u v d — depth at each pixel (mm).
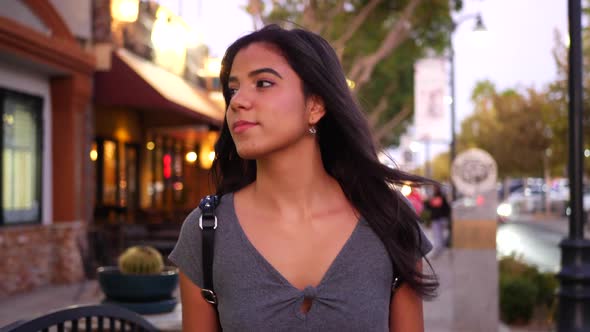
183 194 22516
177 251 1675
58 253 12039
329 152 1722
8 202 11211
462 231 8031
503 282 9539
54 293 10898
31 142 11938
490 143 48906
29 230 11328
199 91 19094
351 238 1592
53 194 12477
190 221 1660
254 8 13602
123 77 13273
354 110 1688
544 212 48031
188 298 1667
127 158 17688
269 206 1624
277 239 1585
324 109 1653
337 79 1658
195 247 1643
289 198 1615
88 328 2512
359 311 1542
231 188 1804
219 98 19891
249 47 1627
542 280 10336
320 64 1627
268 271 1550
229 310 1563
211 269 1598
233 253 1576
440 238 18938
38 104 12141
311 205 1624
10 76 11305
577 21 6836
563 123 25750
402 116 29750
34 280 11430
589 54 24391
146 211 15328
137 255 4480
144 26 15555
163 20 16609
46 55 11266
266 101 1581
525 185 62781
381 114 32844
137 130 18297
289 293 1529
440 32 20344
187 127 18250
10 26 10094
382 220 1620
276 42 1617
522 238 26859
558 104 25875
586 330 6719
